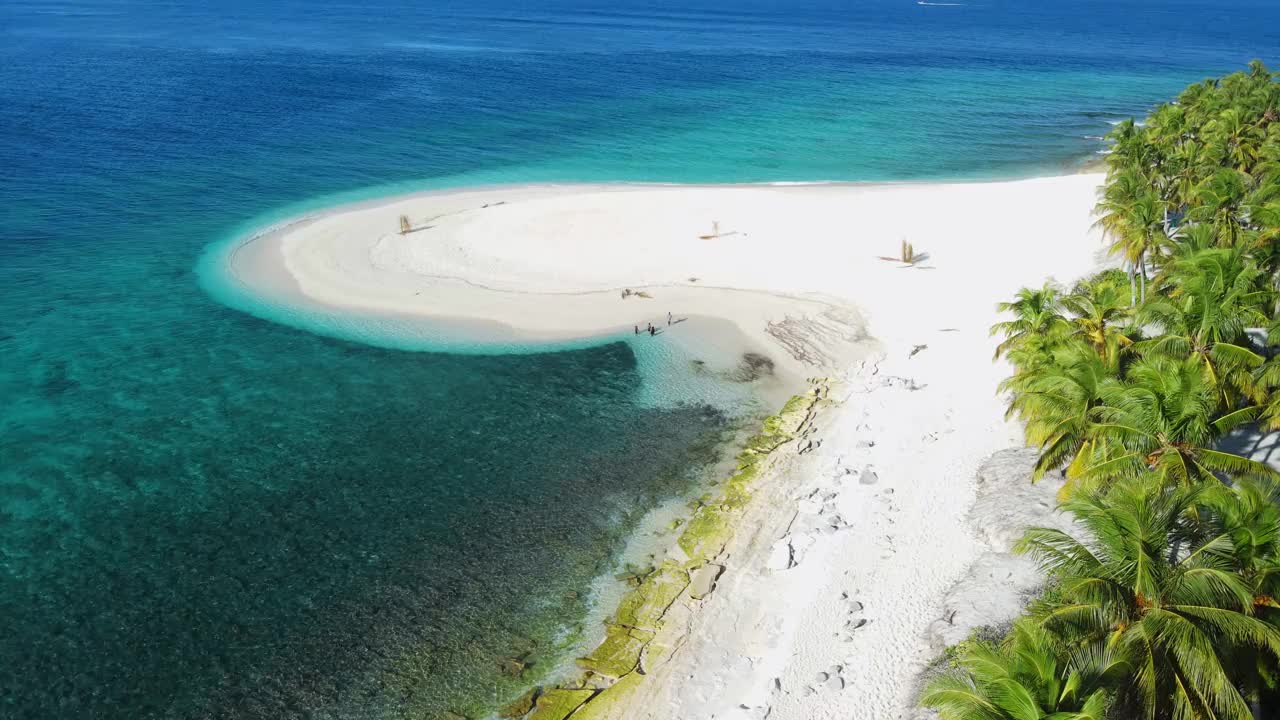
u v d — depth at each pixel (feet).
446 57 588.50
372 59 565.53
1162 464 86.43
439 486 128.67
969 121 399.65
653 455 135.64
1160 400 87.86
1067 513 104.88
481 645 99.40
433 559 113.19
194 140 335.26
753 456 133.80
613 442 139.44
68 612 104.53
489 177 296.10
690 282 199.31
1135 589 66.64
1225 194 151.33
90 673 96.22
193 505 124.77
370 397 154.51
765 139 357.82
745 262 209.97
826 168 312.50
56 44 592.19
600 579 109.29
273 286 202.80
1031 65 604.49
